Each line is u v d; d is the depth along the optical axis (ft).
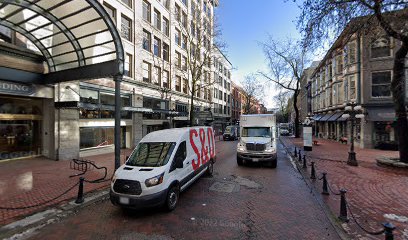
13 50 34.55
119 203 18.15
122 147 60.90
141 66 65.67
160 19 77.51
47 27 36.55
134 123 62.49
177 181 20.76
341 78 76.59
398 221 16.76
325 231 15.70
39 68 38.09
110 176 30.35
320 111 105.09
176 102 88.43
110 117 54.44
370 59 60.39
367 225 16.17
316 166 37.50
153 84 70.95
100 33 31.65
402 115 35.68
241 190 25.23
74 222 17.42
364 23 32.60
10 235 15.40
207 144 31.17
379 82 59.77
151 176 18.33
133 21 63.00
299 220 17.47
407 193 23.11
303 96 159.53
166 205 18.98
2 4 25.22
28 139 41.75
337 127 85.15
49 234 15.56
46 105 42.57
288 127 164.25
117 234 15.44
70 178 29.04
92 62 43.52
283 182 28.53
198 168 26.78
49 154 42.42
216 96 151.43
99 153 50.98
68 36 32.37
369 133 61.00
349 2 31.17
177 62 90.89
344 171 33.53
